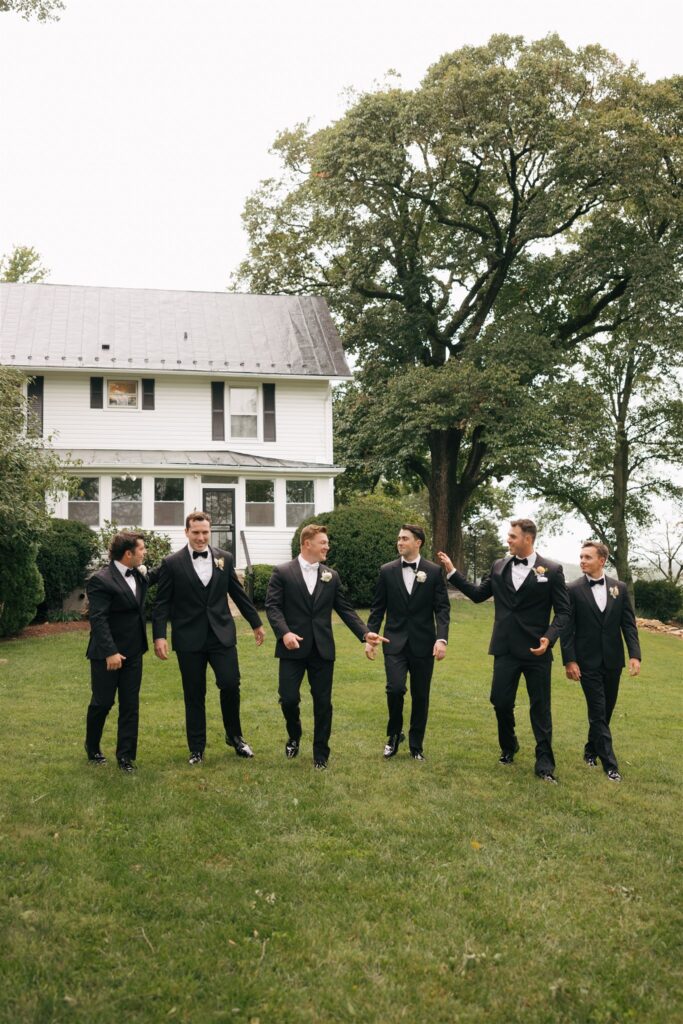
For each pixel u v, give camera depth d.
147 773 7.04
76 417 24.50
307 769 7.36
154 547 18.78
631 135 24.86
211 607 7.54
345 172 26.72
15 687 11.02
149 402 24.95
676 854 5.80
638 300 26.72
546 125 25.16
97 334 25.80
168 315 27.38
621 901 5.09
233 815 6.16
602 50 26.38
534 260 29.92
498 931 4.71
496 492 38.72
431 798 6.72
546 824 6.25
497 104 25.42
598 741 7.63
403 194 27.80
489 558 44.03
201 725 7.54
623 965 4.43
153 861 5.34
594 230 28.50
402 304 30.14
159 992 4.02
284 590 7.62
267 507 23.91
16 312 26.12
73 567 19.55
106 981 4.10
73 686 11.16
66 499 22.41
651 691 12.65
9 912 4.65
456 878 5.30
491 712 10.26
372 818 6.25
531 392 26.78
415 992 4.13
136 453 24.22
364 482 32.19
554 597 7.52
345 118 27.12
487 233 29.75
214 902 4.84
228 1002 3.99
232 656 7.58
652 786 7.30
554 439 25.20
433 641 7.91
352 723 9.32
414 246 29.98
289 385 25.83
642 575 38.34
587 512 35.09
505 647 7.59
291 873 5.26
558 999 4.14
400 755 8.00
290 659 7.56
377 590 8.09
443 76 26.83
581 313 30.38
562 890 5.21
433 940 4.58
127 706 7.20
